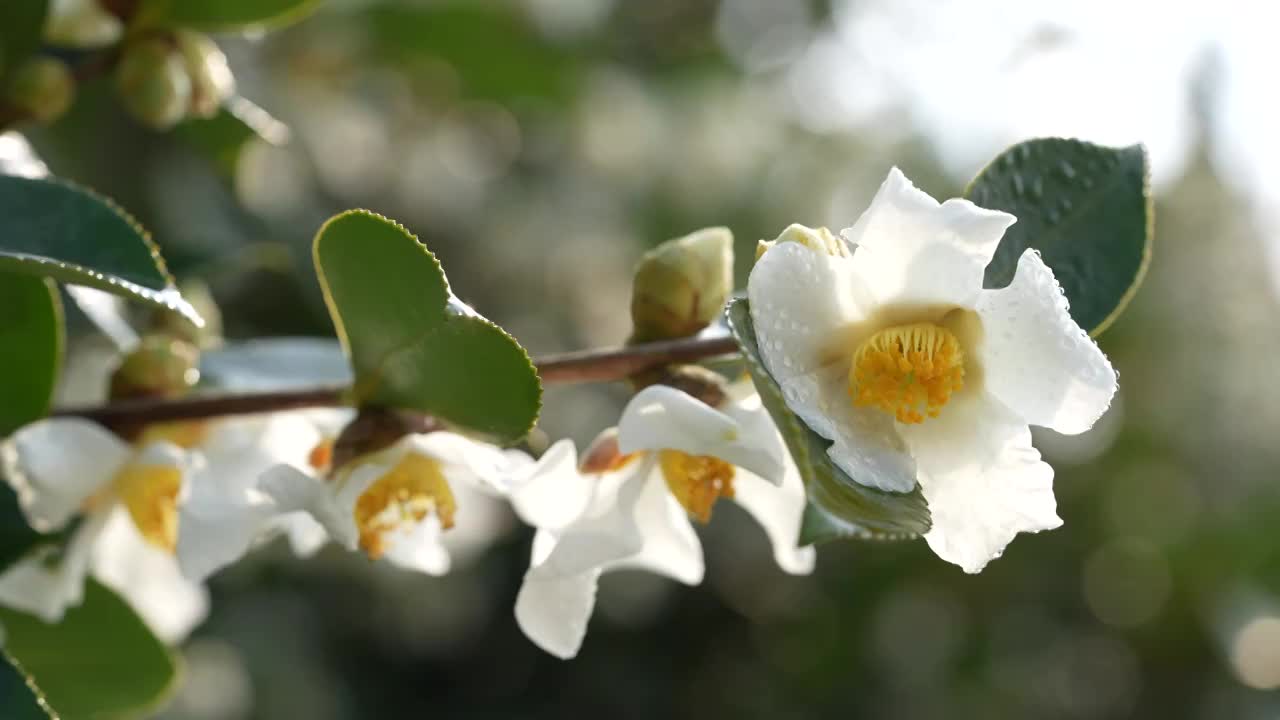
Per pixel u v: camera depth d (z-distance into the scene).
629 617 1.88
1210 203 1.93
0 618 0.63
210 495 0.56
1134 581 1.88
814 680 1.89
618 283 1.57
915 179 1.83
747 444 0.52
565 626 0.54
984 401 0.51
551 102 1.21
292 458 0.59
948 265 0.50
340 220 0.52
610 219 1.56
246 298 1.09
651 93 1.57
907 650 1.87
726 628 1.97
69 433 0.58
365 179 1.28
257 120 0.73
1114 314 0.55
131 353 0.60
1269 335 1.89
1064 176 0.56
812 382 0.51
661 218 1.61
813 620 1.91
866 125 1.88
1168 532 1.87
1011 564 1.85
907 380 0.51
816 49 1.89
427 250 0.52
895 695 1.83
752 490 0.57
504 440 0.53
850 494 0.49
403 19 1.11
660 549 0.56
